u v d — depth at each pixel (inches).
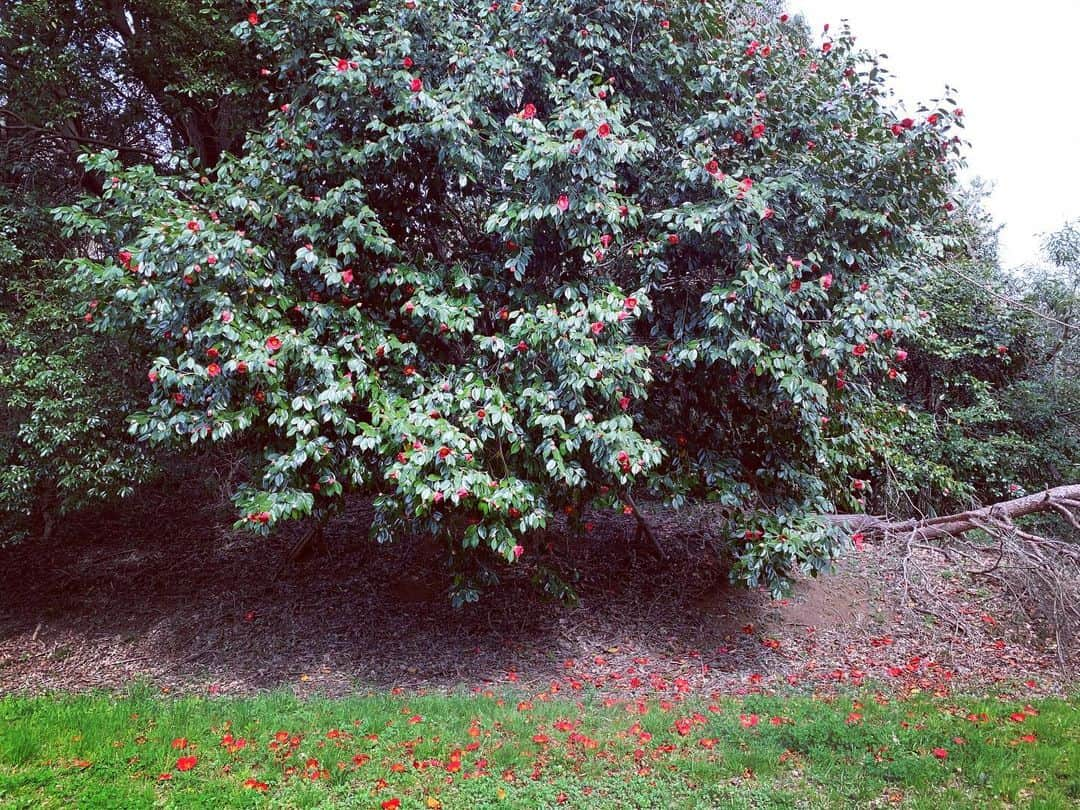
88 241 320.2
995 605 317.4
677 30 249.3
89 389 277.0
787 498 276.8
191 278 195.3
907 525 362.0
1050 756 171.9
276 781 158.7
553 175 203.6
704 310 225.5
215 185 226.7
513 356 222.4
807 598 328.2
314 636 313.7
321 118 222.7
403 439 201.2
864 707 216.1
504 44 239.6
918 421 414.9
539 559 301.7
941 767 165.6
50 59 307.4
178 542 401.1
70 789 150.8
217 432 196.4
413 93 205.3
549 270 236.8
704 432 274.2
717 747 180.5
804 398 224.5
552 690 255.9
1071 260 468.4
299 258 204.7
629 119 250.5
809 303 241.9
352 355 218.4
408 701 235.5
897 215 235.9
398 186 244.1
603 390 202.4
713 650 295.6
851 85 253.6
